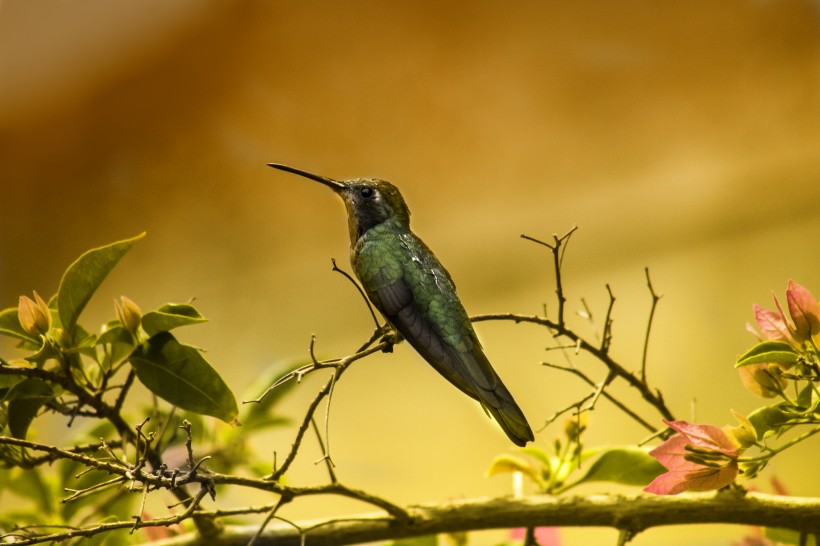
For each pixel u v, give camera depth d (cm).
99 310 901
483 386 370
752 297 659
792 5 779
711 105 796
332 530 365
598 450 370
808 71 769
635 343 652
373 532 365
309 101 902
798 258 668
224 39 904
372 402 661
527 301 730
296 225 880
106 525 360
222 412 366
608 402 606
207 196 920
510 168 832
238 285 864
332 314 797
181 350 366
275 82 904
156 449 366
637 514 365
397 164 876
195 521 366
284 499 362
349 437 630
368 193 380
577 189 805
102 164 927
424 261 376
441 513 365
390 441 615
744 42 780
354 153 897
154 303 888
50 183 952
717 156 783
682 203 748
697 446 362
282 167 382
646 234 748
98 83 909
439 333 373
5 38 899
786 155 742
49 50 896
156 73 895
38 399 366
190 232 902
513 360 659
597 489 472
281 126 909
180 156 929
